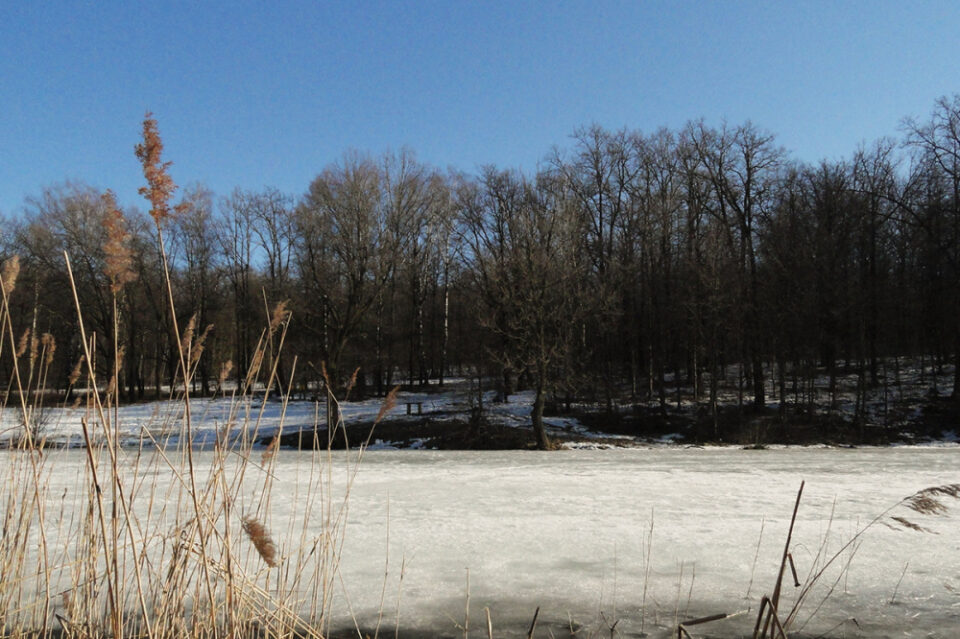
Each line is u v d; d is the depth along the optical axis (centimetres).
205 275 4050
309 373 2948
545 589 641
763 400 3062
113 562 277
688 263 3038
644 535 836
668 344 3447
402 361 4259
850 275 3120
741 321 2933
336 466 1494
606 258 3469
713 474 1412
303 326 2961
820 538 821
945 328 3033
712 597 620
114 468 276
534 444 2464
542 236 2675
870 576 677
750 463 1667
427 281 4434
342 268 3092
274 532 791
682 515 955
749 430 2708
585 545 789
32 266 2505
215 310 3900
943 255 3039
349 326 3016
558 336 2536
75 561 368
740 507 1013
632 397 3253
